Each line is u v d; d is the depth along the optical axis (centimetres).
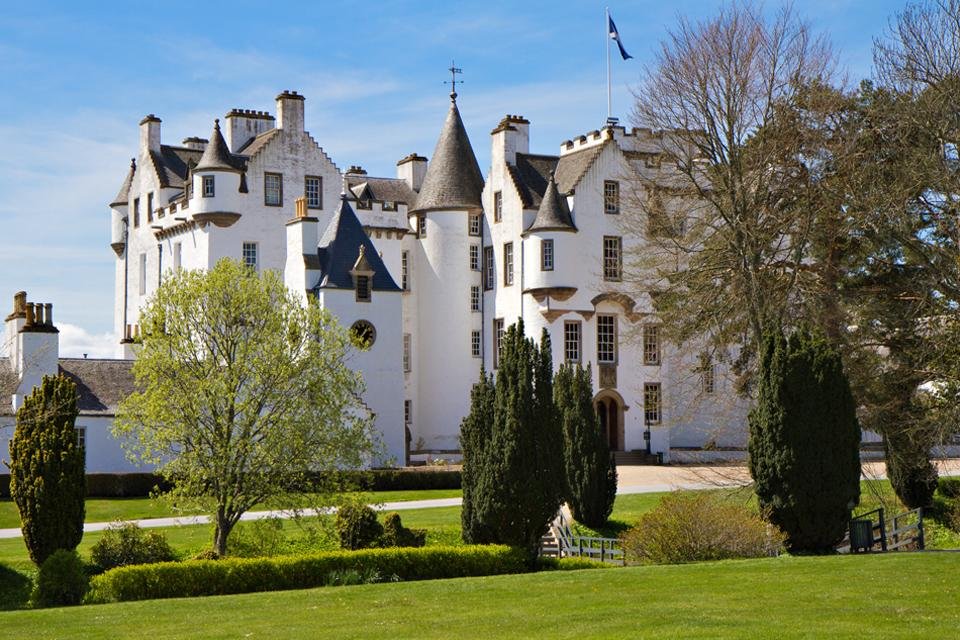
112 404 5950
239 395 3959
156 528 4431
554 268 7094
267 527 3881
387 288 6681
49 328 5747
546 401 3456
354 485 4003
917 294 4719
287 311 4103
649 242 5756
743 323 4919
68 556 2988
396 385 6656
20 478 3612
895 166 4725
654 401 7075
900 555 3006
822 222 4897
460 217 7794
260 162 7575
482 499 3416
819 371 3322
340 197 7394
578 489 4644
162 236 8038
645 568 2903
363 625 2256
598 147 7269
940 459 4978
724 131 5062
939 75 4669
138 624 2367
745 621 2158
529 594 2556
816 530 3297
